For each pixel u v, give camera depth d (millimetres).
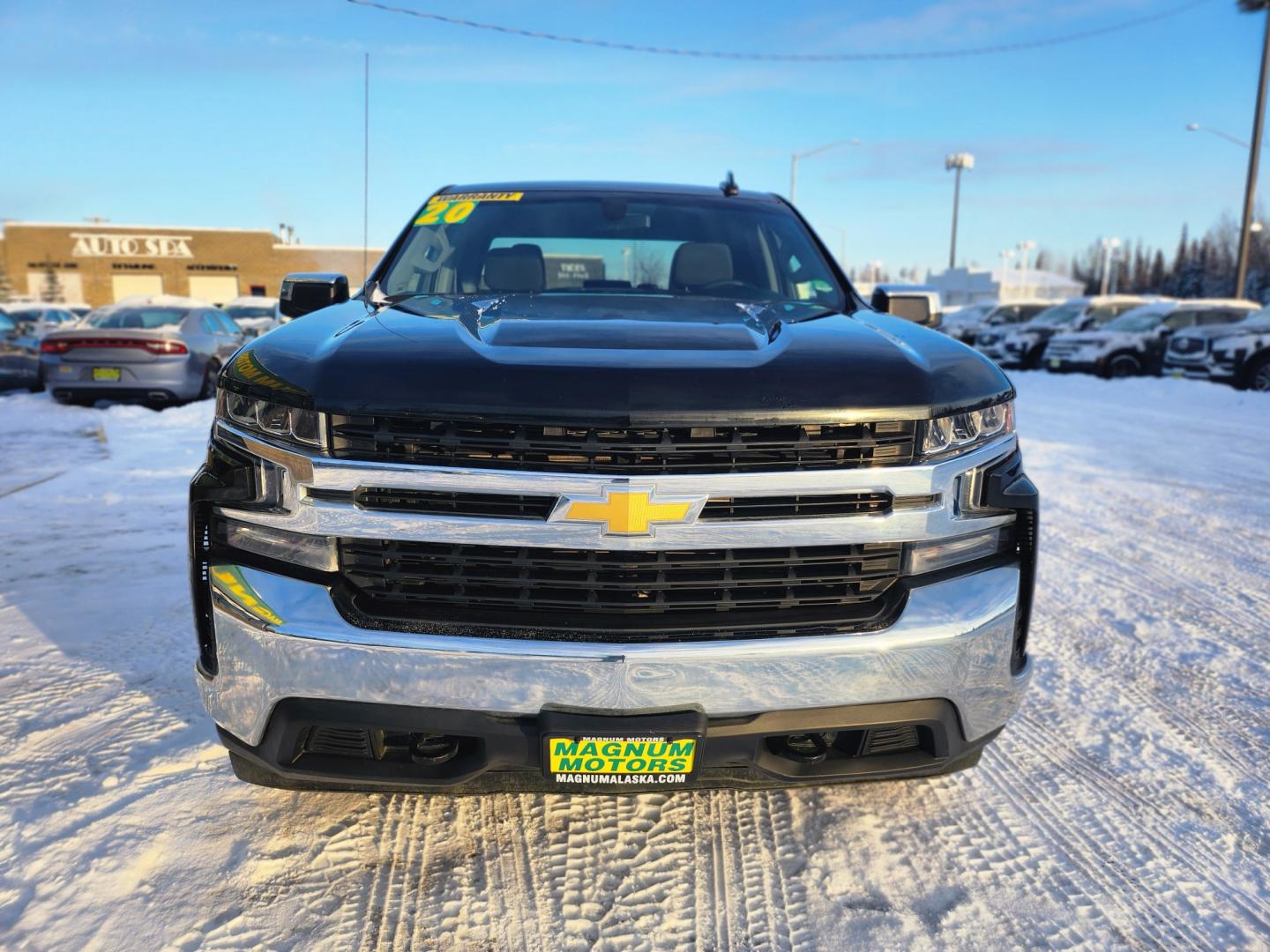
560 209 3303
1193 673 3350
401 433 1779
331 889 2070
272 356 1957
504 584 1827
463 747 1933
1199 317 18328
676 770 1860
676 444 1777
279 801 2385
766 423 1787
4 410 9875
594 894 2092
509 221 3225
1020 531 2035
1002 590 1980
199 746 2637
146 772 2490
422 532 1802
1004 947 1946
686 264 3035
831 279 3070
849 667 1869
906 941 1956
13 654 3262
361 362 1855
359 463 1784
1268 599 4207
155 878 2070
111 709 2848
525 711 1815
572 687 1801
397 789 1946
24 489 5973
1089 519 5742
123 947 1855
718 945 1938
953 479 1915
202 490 1903
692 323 2260
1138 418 11039
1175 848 2293
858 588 1924
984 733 2045
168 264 57469
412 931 1950
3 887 2014
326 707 1842
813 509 1847
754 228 3293
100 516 5324
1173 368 15836
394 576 1843
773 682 1843
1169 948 1946
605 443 1768
